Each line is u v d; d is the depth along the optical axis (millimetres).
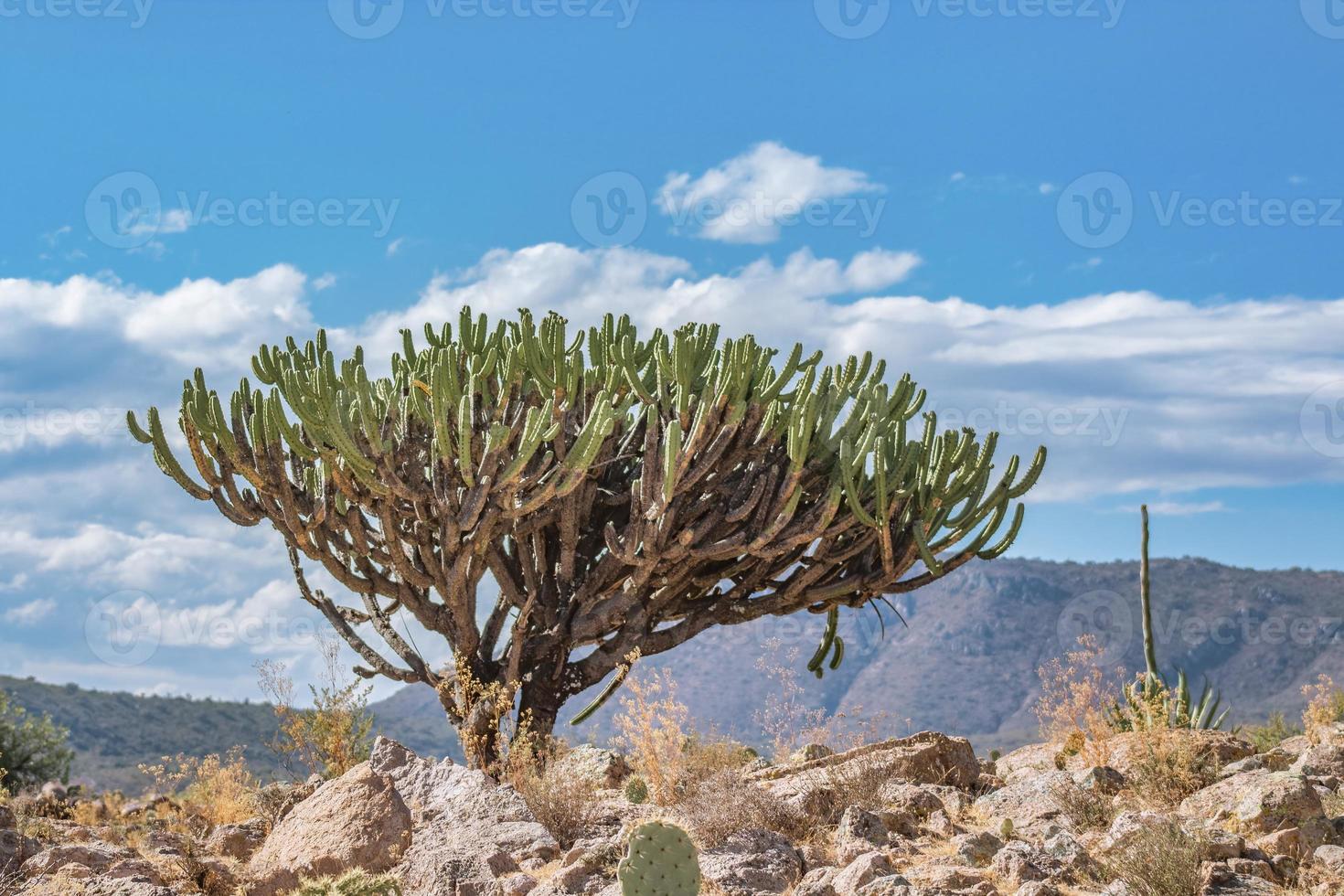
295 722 11133
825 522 11750
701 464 11500
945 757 9500
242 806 10719
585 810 8523
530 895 6359
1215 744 8750
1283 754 8359
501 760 10547
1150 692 10852
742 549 11953
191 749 56469
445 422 11148
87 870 6906
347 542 12602
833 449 12344
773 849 6914
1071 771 9109
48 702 55500
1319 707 11250
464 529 11359
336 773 10766
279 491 11859
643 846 5871
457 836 7574
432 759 8711
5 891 6805
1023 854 6465
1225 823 7113
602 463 12219
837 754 9461
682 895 5777
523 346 11977
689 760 9219
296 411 11227
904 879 5969
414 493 11500
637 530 11711
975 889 6031
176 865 7324
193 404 11578
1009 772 10484
